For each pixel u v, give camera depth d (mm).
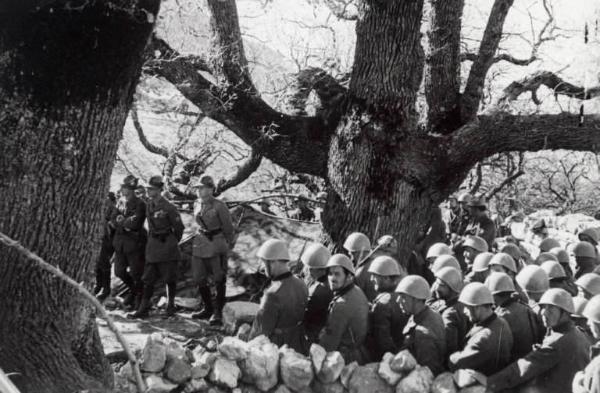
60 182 4773
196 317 9617
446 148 9883
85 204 4938
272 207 16938
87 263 5105
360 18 9828
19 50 4586
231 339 6258
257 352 6078
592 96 10242
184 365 5891
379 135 9836
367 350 6617
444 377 5910
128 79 4949
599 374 4848
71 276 4980
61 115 4703
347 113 10070
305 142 10492
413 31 9703
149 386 5734
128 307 10086
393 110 9820
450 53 10391
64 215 4836
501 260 7652
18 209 4723
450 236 12234
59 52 4574
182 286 10672
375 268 6816
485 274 7969
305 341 6965
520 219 15406
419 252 10984
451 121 10391
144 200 10094
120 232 9844
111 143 5027
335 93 10609
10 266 4738
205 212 9375
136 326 9047
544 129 9586
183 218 12102
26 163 4695
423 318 6219
